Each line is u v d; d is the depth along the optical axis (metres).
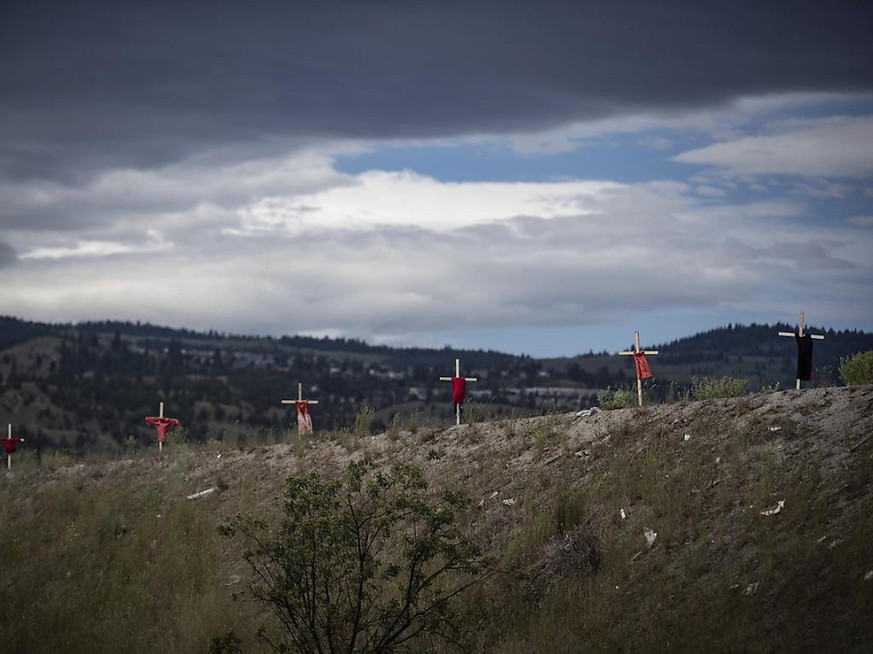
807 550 14.20
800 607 13.37
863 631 12.50
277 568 19.45
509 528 18.22
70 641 18.78
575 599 15.60
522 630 15.57
